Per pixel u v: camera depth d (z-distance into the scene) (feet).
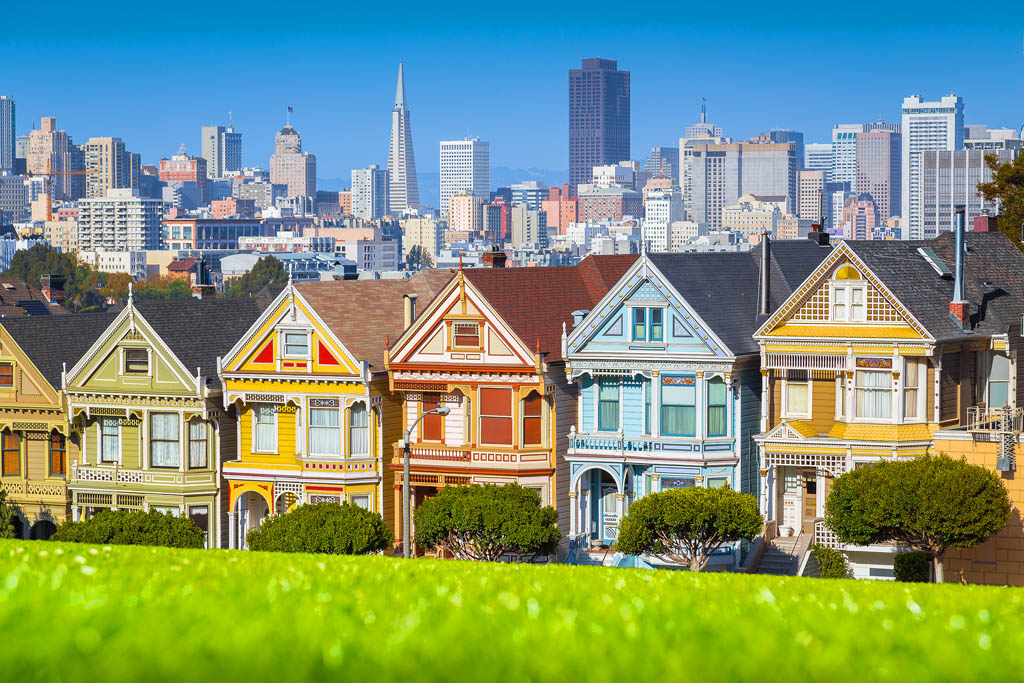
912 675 94.79
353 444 280.51
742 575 152.97
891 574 253.85
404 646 97.50
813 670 94.43
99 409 295.69
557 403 272.31
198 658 91.91
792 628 107.55
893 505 228.22
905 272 258.37
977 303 264.31
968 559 239.91
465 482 275.39
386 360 279.90
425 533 252.42
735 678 92.79
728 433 264.11
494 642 99.30
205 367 292.81
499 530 246.27
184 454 289.53
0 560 139.54
